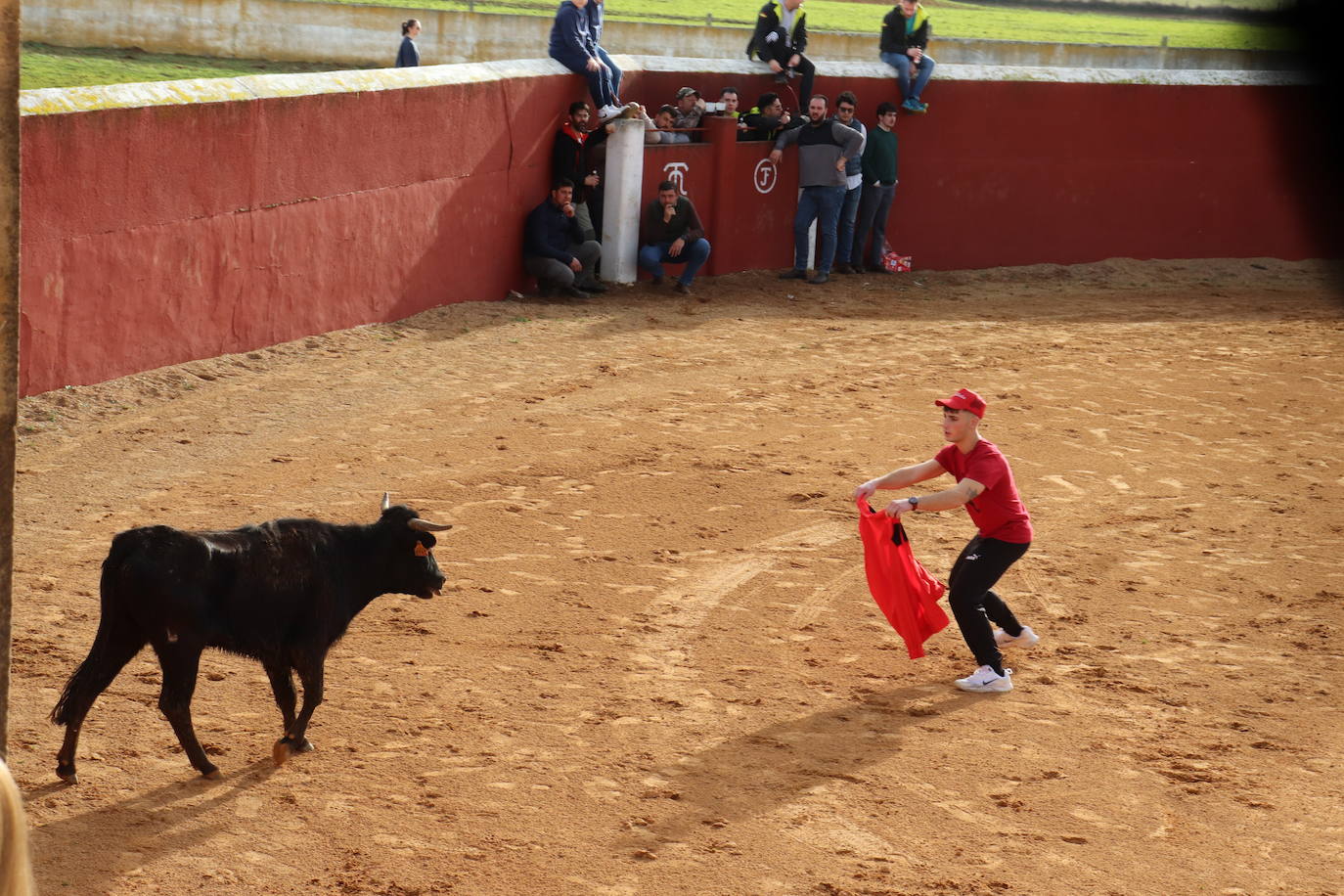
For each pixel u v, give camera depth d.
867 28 55.81
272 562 9.77
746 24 51.91
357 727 11.00
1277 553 16.09
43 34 38.44
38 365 18.52
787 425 20.44
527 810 9.82
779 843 9.48
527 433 19.25
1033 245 36.53
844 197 31.69
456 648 12.65
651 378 22.62
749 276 31.55
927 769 10.69
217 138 20.69
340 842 9.28
